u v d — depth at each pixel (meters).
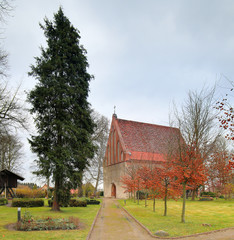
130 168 35.97
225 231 11.90
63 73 21.64
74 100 21.22
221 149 34.88
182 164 14.49
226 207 24.14
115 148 44.97
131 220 15.95
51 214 17.34
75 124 21.17
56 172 18.61
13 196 32.00
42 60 21.23
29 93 19.47
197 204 27.56
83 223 14.00
